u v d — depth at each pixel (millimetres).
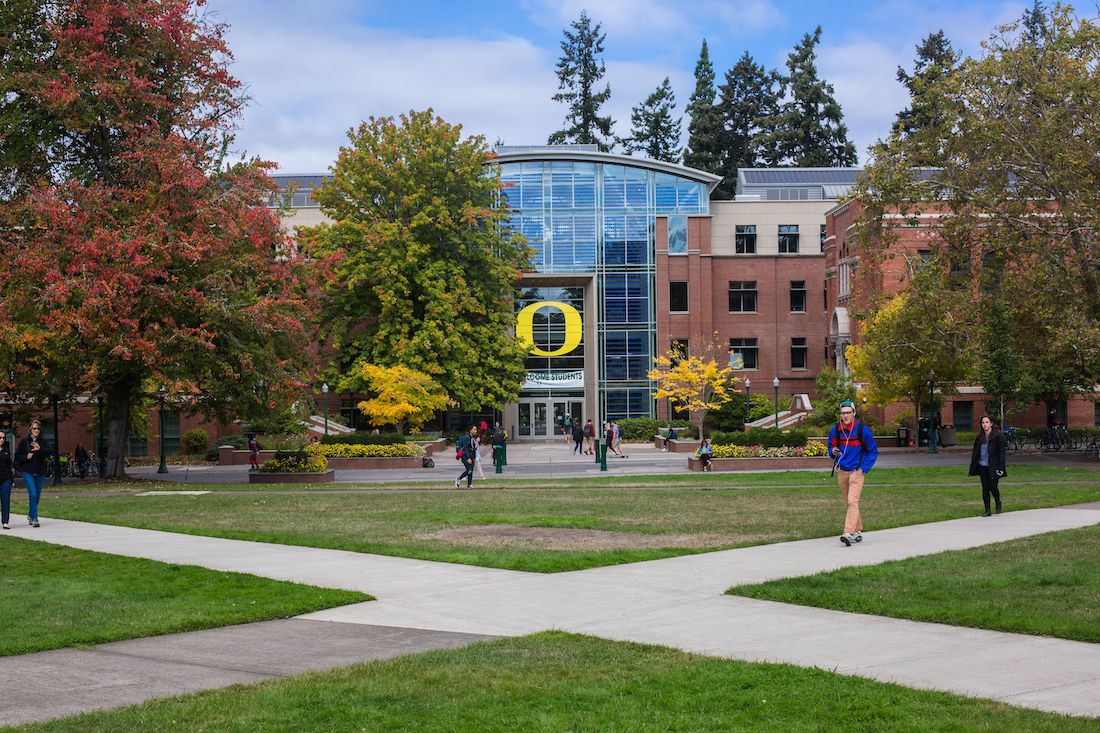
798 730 5938
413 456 43625
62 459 40469
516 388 60469
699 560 13172
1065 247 31719
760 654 7977
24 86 29219
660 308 66562
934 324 35844
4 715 6492
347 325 57531
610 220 66875
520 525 17906
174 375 29109
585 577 11922
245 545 15312
